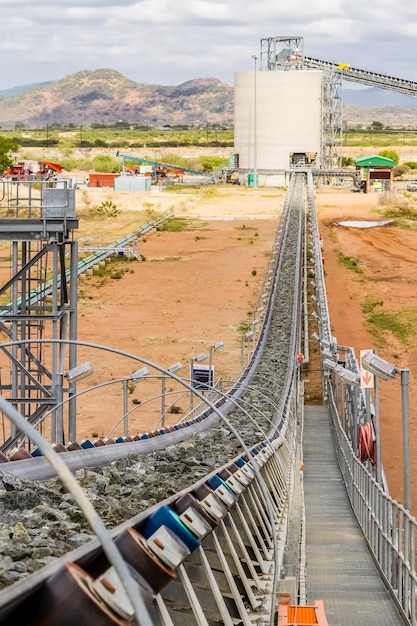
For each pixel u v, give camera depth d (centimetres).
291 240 12419
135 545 632
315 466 5084
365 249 13938
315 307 9350
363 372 3531
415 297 10338
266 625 1238
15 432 3741
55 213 3828
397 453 5019
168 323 8100
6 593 530
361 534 3425
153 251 12738
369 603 2483
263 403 4716
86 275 10506
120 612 539
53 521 1244
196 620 912
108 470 1980
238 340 7481
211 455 2717
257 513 1711
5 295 8694
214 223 16088
